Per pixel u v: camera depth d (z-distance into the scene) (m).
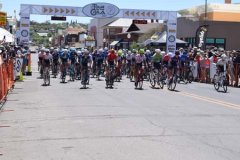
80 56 26.73
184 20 45.88
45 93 18.48
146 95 18.12
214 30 41.25
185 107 14.28
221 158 7.51
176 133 9.69
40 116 12.12
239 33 41.59
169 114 12.57
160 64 22.22
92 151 7.96
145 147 8.29
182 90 21.05
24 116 12.14
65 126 10.54
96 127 10.39
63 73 24.98
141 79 21.41
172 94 18.80
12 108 13.79
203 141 8.88
